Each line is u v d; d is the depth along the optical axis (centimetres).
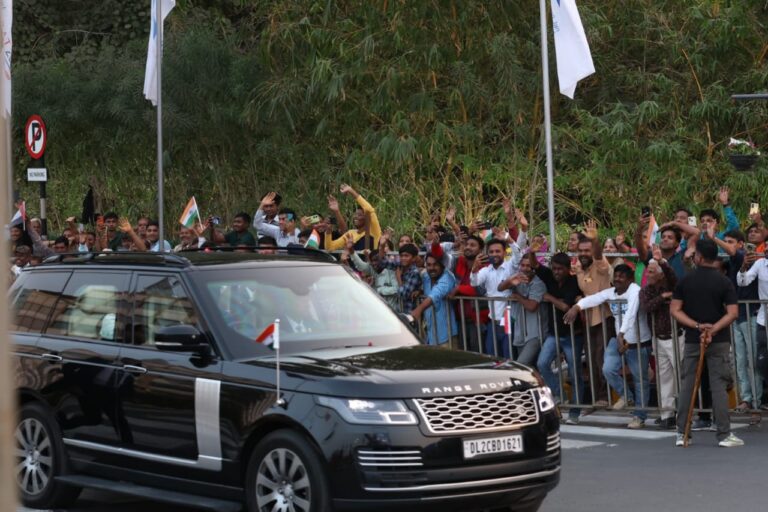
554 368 2044
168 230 3691
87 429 1263
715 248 1636
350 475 1028
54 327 1341
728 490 1333
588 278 1939
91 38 4231
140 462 1207
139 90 3547
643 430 1844
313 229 2353
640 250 2056
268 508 1081
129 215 3841
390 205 3120
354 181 3238
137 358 1221
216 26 3772
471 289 2052
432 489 1041
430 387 1066
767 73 3017
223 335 1166
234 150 3534
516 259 2050
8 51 2353
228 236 2550
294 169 3459
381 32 3116
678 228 1934
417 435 1041
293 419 1061
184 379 1166
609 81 3225
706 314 1628
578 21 2256
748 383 1881
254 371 1116
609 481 1406
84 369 1269
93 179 3875
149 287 1261
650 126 3155
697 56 3111
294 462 1062
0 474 239
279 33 3244
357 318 1261
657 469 1480
